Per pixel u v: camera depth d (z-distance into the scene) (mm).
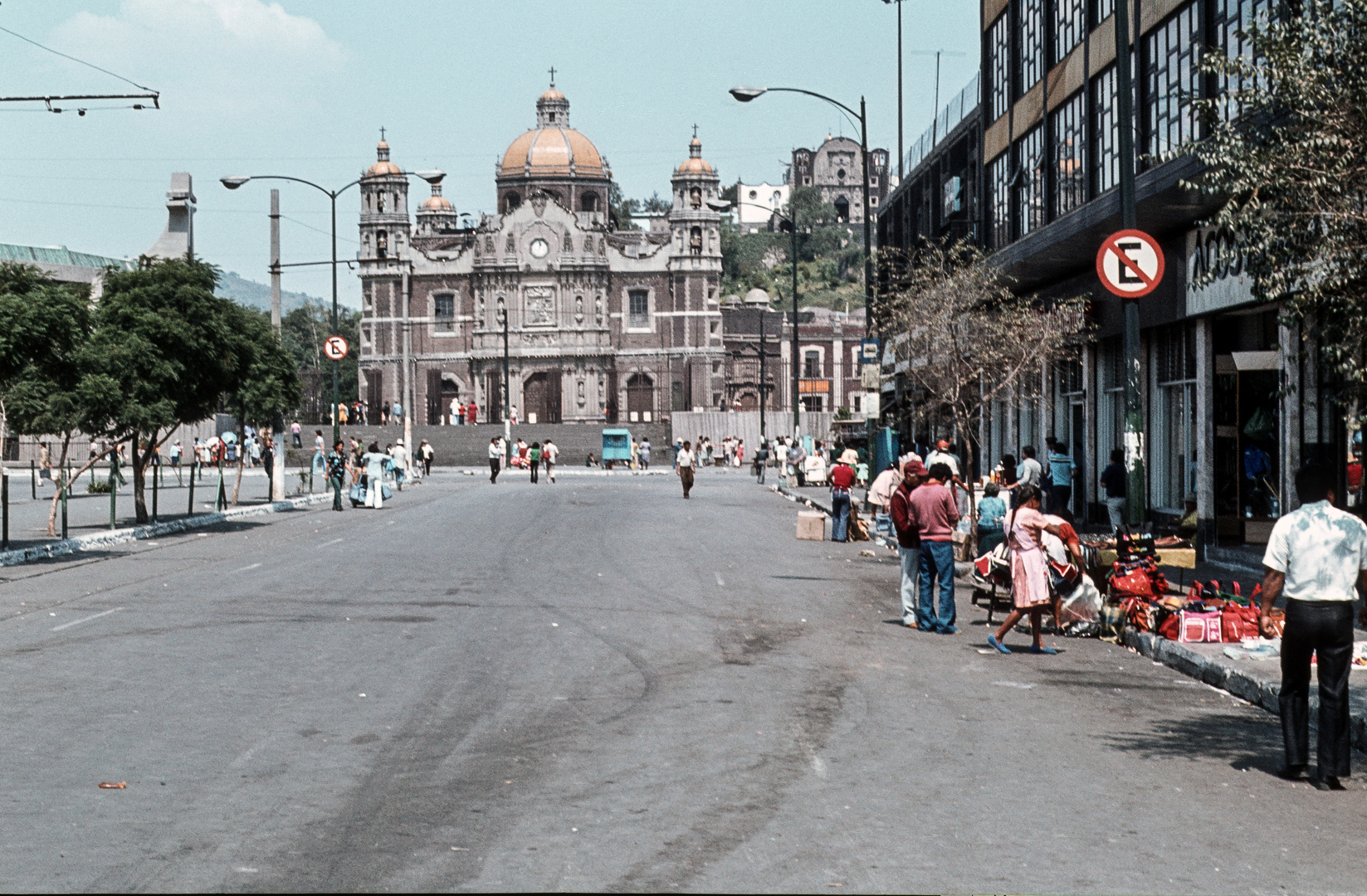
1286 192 11672
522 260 106625
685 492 45844
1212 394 23688
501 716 10227
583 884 6336
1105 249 17422
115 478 29125
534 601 17406
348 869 6520
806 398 132625
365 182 108812
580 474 76812
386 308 109250
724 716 10367
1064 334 30734
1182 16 23234
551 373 106875
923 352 33531
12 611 16266
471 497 46438
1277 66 11773
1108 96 27375
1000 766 8969
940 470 15750
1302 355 12375
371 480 40375
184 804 7680
